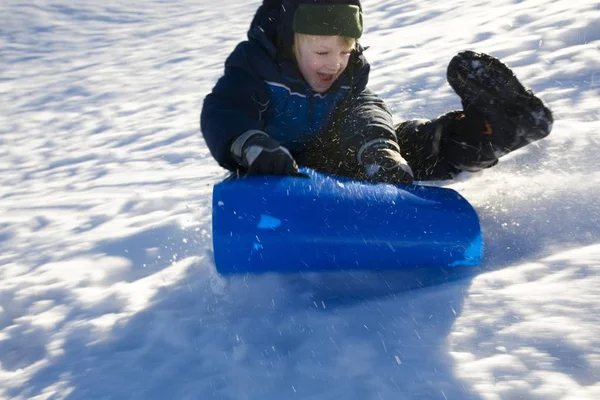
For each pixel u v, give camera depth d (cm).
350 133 209
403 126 228
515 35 440
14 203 371
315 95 207
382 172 195
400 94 388
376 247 173
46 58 972
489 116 200
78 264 240
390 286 172
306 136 216
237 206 174
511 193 211
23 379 162
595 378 122
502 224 193
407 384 129
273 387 136
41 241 287
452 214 178
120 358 161
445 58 443
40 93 754
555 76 340
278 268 174
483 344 137
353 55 209
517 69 364
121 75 789
